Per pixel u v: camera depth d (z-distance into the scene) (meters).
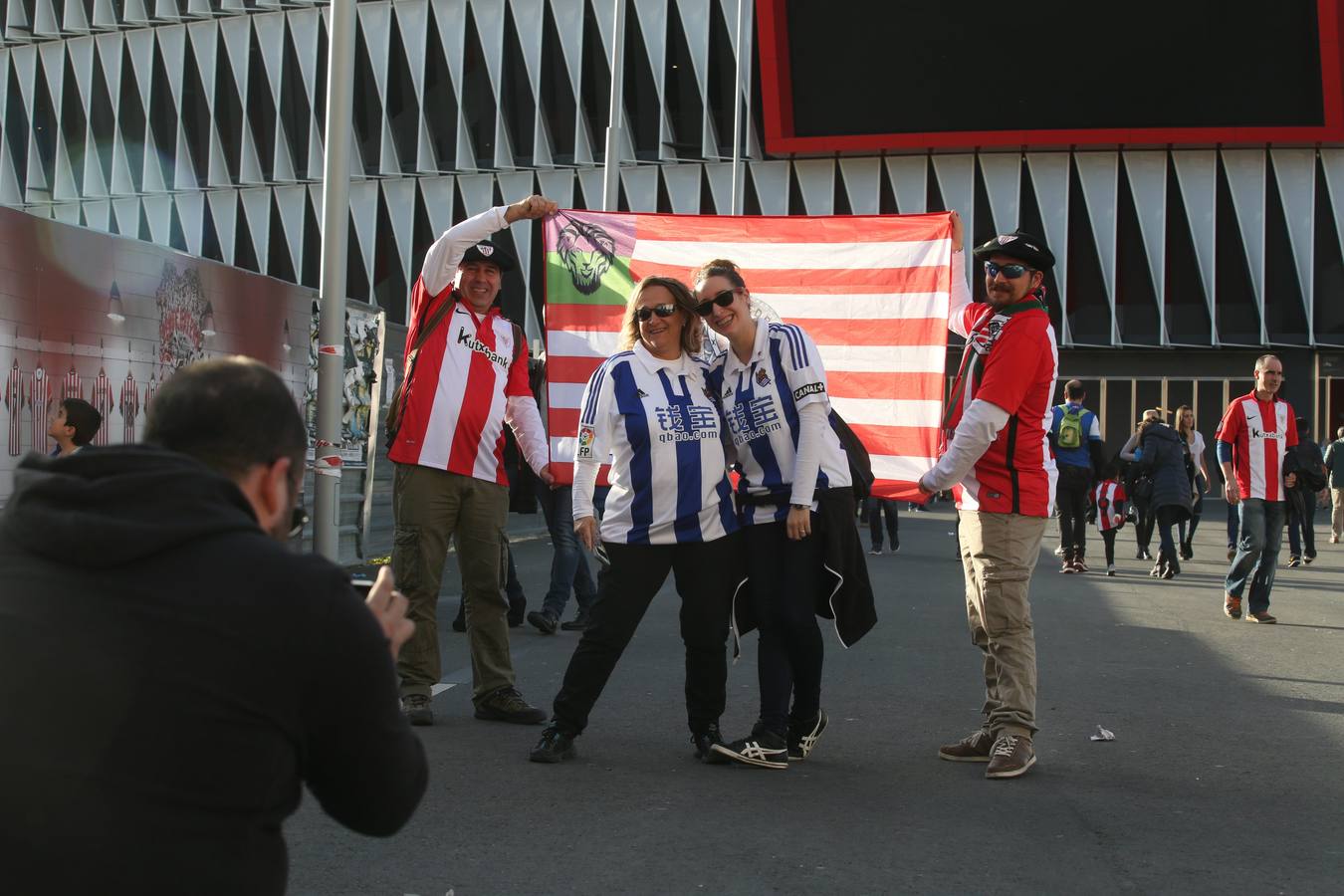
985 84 38.12
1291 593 13.01
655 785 5.04
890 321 7.06
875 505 17.22
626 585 5.43
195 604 1.70
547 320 7.38
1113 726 6.27
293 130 46.41
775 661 5.39
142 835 1.63
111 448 1.81
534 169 44.16
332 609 1.77
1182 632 9.70
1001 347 5.31
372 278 45.53
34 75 49.81
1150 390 42.97
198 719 1.67
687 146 43.19
